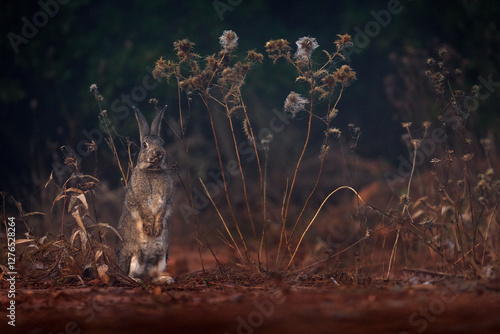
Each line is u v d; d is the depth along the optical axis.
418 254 10.13
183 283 8.26
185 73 14.05
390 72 17.80
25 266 8.68
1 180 15.68
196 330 4.88
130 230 8.74
